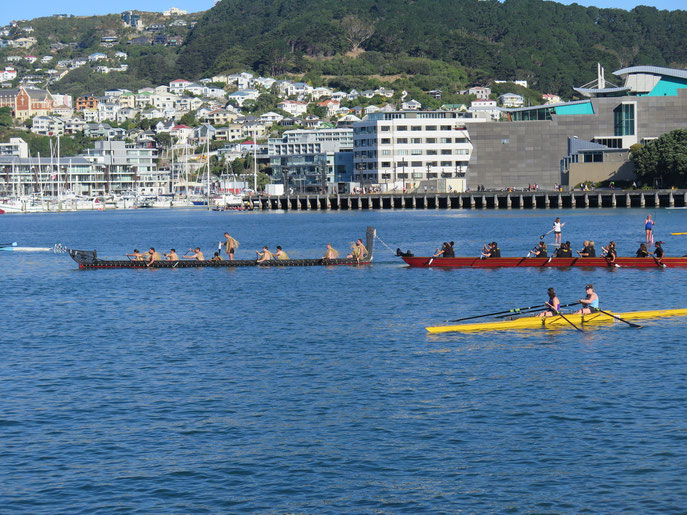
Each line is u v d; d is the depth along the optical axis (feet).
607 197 640.58
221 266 302.66
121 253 408.87
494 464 100.07
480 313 197.98
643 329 170.50
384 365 145.69
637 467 98.17
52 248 428.56
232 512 89.51
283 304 216.13
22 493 94.63
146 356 157.28
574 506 89.35
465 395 126.41
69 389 134.00
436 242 396.98
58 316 207.00
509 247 361.92
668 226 440.86
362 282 254.47
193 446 107.65
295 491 94.12
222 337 174.19
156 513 89.56
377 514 88.58
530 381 133.08
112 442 109.29
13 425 116.26
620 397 123.13
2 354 161.38
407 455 103.30
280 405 123.54
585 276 254.27
